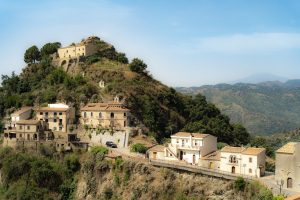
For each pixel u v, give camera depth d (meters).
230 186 145.75
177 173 161.25
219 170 159.50
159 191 159.62
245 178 146.50
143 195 161.88
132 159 175.50
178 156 183.12
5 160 193.62
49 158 199.00
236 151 162.62
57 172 189.12
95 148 191.12
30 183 184.62
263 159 161.38
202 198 149.38
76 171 190.75
